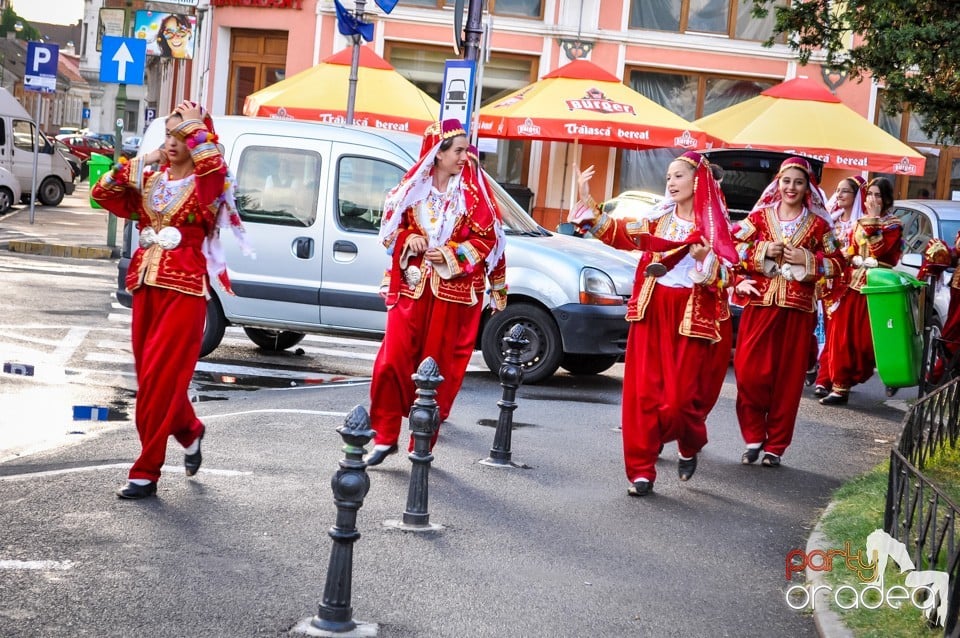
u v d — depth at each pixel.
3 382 10.38
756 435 9.22
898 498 6.39
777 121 21.39
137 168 7.00
